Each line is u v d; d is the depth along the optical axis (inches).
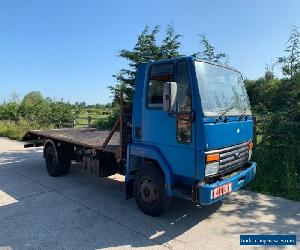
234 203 230.4
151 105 196.1
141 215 207.6
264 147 285.6
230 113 193.5
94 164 260.2
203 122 169.2
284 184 258.7
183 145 177.9
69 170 341.1
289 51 323.6
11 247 164.4
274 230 183.0
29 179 308.7
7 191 266.4
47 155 323.6
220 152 180.1
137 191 209.6
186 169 177.5
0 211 217.6
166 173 187.0
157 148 193.9
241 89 220.8
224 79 201.0
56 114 804.6
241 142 205.9
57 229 186.5
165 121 187.8
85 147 271.0
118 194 256.7
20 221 199.2
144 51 428.8
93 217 205.2
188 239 172.2
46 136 327.3
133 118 209.8
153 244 166.9
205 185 171.6
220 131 180.2
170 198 195.8
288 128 280.4
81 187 278.7
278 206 224.2
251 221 196.9
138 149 203.5
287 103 311.9
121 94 220.5
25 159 423.8
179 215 207.0
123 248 162.9
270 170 274.4
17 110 973.8
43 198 246.5
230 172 198.1
